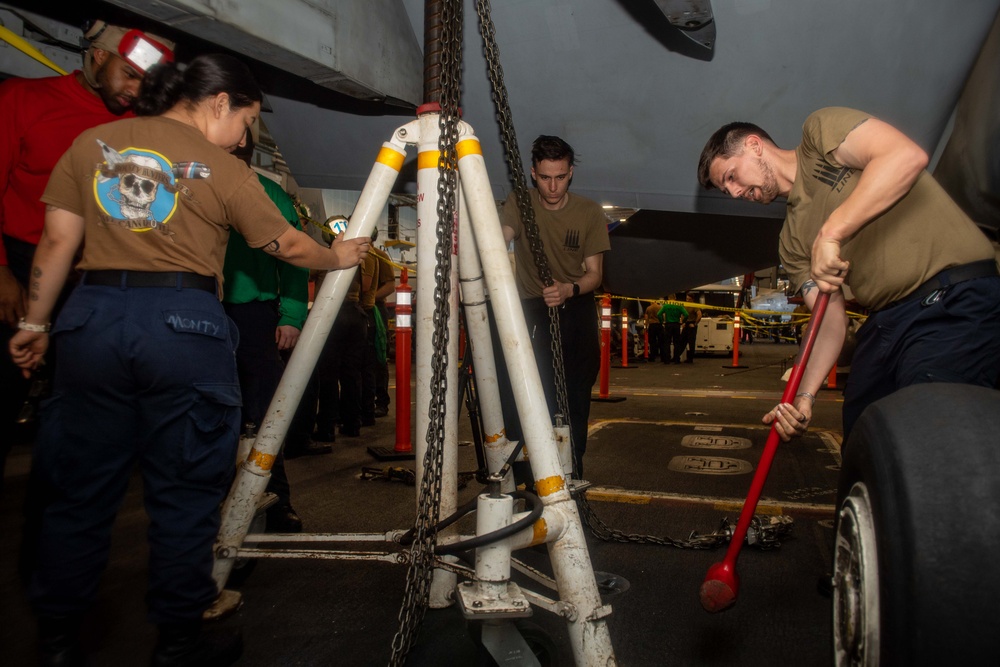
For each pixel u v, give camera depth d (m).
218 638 1.78
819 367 1.97
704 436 5.20
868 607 1.18
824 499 3.39
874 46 2.45
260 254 2.76
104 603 2.13
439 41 1.96
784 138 2.78
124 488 1.67
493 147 3.19
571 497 1.63
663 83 2.75
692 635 1.94
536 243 2.10
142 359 1.53
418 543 1.53
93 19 2.12
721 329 16.86
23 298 2.07
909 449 1.15
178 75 1.70
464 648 1.85
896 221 1.81
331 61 2.28
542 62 2.80
